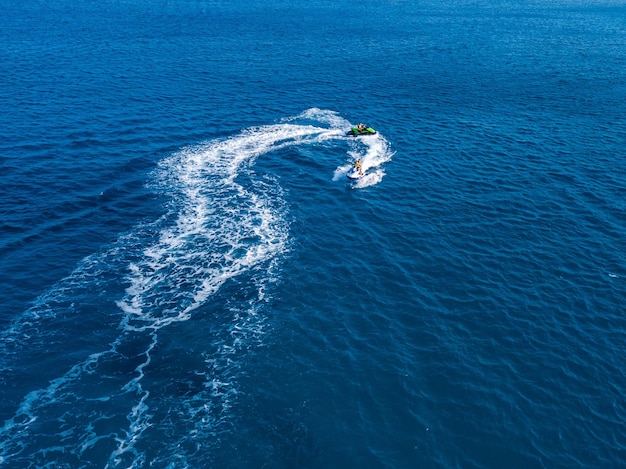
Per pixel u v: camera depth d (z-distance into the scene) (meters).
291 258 51.50
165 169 67.38
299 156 72.50
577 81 113.25
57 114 83.25
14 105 86.19
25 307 44.12
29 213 56.94
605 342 42.31
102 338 41.31
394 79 110.94
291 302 45.78
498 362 40.28
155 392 36.88
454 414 36.06
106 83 99.81
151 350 40.34
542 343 42.09
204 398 36.56
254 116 86.19
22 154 69.44
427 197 63.22
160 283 47.41
